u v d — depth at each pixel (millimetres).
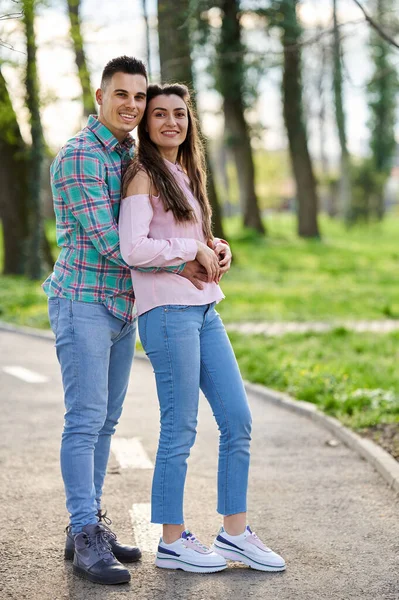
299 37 15594
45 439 8297
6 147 28125
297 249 38094
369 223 55219
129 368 5195
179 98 4902
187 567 4879
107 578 4668
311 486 6785
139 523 5766
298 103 41031
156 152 4867
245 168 41562
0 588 4621
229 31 21219
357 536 5574
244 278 28625
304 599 4500
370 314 20531
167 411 4895
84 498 4875
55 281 4910
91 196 4719
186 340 4809
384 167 56406
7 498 6289
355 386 10688
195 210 4941
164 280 4797
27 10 6309
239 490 4980
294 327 18328
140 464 7340
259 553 4934
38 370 12844
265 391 10992
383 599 4512
